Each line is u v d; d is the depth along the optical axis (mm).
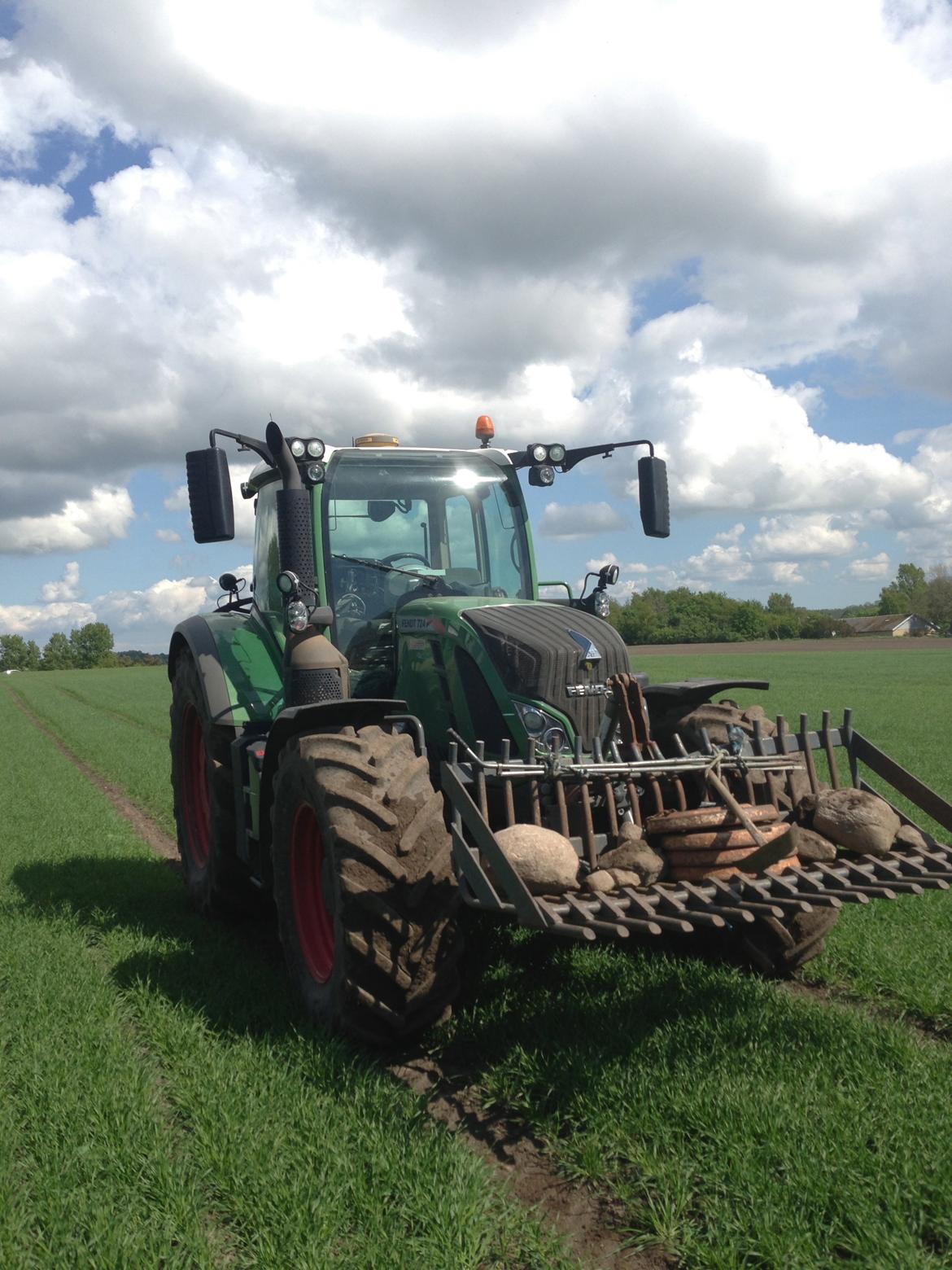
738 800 3988
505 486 5527
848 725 4340
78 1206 2672
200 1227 2574
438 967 3617
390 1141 2914
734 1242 2479
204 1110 3127
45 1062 3551
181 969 4773
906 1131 2895
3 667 138375
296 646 4648
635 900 3254
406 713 4219
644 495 5113
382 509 5227
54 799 11406
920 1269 2348
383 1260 2402
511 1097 3354
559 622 4414
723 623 82000
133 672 80312
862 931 5008
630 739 4031
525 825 3484
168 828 9758
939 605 107812
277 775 4320
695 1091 3152
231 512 4879
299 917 4219
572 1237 2633
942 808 4027
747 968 4488
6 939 5344
